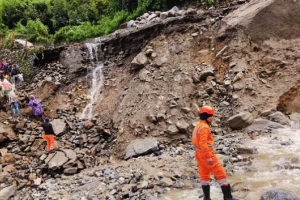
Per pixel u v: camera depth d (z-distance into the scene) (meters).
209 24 12.42
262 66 10.29
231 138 8.20
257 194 4.84
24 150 8.93
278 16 10.74
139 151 8.24
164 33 12.88
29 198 6.33
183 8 16.41
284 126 8.38
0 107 10.74
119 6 20.31
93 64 14.49
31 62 15.12
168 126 9.05
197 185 5.86
